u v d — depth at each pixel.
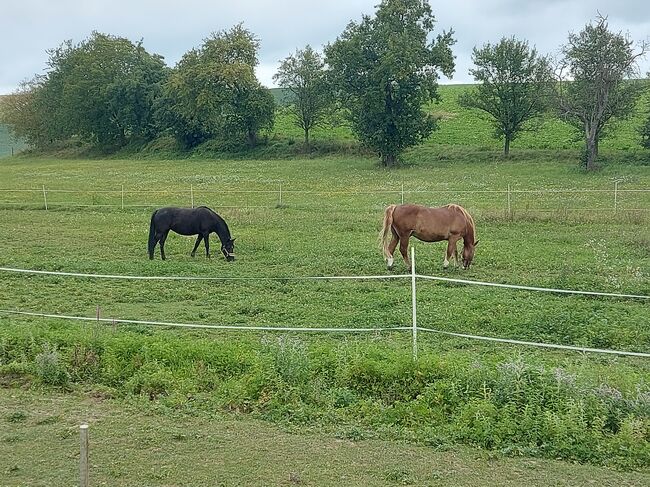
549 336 11.58
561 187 41.72
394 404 8.49
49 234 24.33
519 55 56.81
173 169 64.62
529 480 6.73
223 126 78.44
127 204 34.12
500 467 7.02
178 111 80.56
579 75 49.47
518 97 57.94
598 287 15.08
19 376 9.67
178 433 7.68
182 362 9.81
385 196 37.75
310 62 73.12
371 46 57.78
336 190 42.34
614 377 8.85
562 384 8.32
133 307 13.87
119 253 20.55
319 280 16.20
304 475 6.74
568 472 6.93
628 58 48.22
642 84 50.12
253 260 19.41
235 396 8.70
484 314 12.83
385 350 10.21
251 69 78.44
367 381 9.14
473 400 8.23
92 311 13.48
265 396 8.70
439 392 8.47
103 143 93.56
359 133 59.50
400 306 13.59
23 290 15.09
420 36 56.94
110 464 6.91
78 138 102.31
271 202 35.47
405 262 17.98
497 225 25.91
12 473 6.65
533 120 71.06
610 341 11.28
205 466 6.91
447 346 11.11
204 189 44.44
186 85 78.44
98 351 10.22
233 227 26.12
